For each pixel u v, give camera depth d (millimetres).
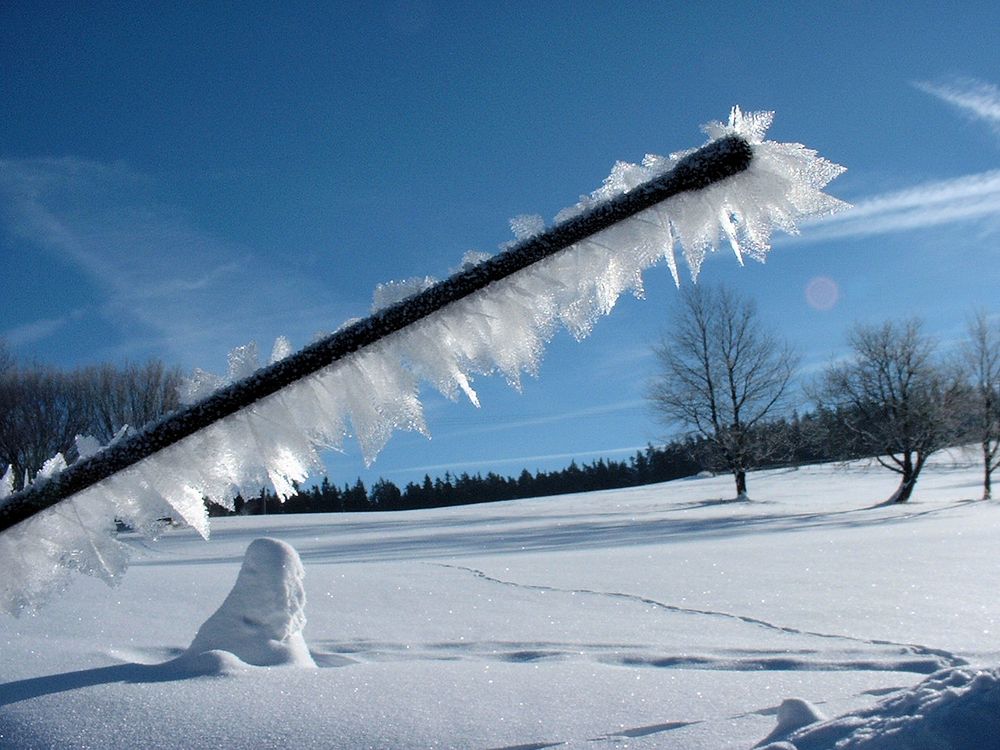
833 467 40688
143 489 685
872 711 1860
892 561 7332
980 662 3426
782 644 3908
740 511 25438
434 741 2443
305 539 20016
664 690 2941
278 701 2754
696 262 652
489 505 36750
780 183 649
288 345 694
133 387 27438
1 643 3738
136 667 3180
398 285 685
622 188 681
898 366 27875
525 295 657
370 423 659
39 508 684
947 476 36062
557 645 3953
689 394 33031
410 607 5105
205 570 7598
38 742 2479
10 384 26750
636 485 61438
